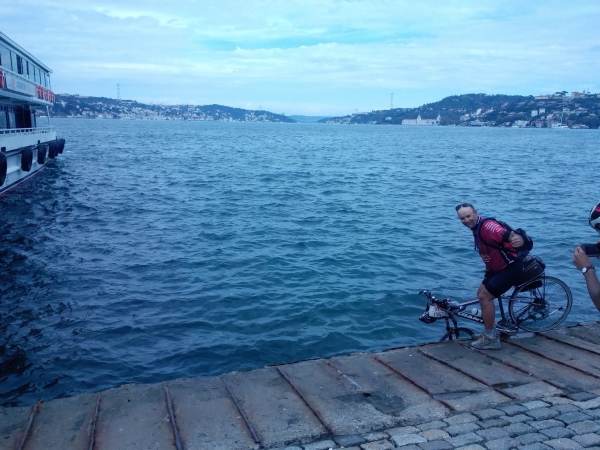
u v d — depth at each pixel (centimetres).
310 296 1040
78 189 2684
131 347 824
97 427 434
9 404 662
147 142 7794
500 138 12081
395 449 389
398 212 2039
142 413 456
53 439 419
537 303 618
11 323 912
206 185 2869
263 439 410
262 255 1359
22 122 3381
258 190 2672
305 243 1495
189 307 989
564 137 13150
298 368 543
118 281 1146
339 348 817
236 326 900
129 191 2617
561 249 1434
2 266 1259
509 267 562
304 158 5138
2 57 2534
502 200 2397
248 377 525
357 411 451
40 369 751
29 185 2812
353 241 1521
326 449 395
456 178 3397
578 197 2523
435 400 470
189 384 511
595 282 441
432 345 601
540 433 407
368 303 1001
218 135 11588
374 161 4875
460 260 1317
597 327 641
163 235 1605
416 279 1155
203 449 399
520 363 543
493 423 425
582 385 491
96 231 1670
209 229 1692
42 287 1105
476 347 588
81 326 903
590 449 382
